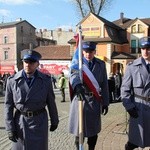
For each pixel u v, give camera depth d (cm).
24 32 6906
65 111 1548
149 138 569
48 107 537
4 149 781
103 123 1078
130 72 574
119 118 1185
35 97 512
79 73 612
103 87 650
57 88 3538
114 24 5459
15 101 516
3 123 1173
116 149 740
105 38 5038
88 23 5128
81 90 603
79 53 609
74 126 625
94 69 633
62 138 886
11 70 4525
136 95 571
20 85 512
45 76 527
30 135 514
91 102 621
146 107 565
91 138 643
